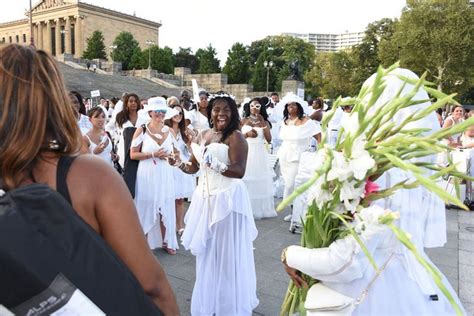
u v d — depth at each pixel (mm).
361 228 1551
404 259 1816
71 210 926
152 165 4520
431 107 1481
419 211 1896
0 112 956
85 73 40375
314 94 56781
